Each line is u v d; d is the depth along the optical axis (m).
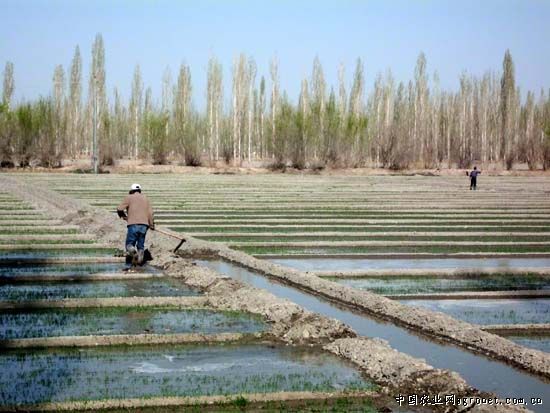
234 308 13.83
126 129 86.94
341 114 76.31
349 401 8.99
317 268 19.03
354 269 18.73
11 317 12.95
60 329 12.07
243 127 77.69
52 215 29.33
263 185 51.34
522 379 10.05
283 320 12.58
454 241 24.42
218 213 31.75
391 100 76.94
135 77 85.38
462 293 15.65
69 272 17.41
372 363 10.19
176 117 73.75
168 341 11.55
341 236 24.98
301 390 9.27
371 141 75.94
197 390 9.22
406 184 54.78
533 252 22.16
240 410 8.66
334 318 13.43
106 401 8.69
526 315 13.84
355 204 37.00
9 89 73.06
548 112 73.06
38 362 10.37
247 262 19.19
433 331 12.40
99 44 72.44
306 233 25.39
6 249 20.75
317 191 45.94
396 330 12.73
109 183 50.25
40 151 68.19
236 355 10.91
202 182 53.72
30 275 16.64
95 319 12.87
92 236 23.50
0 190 41.38
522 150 77.12
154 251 20.06
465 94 79.81
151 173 67.00
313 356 10.91
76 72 79.81
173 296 14.84
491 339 11.48
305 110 75.44
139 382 9.52
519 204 38.22
